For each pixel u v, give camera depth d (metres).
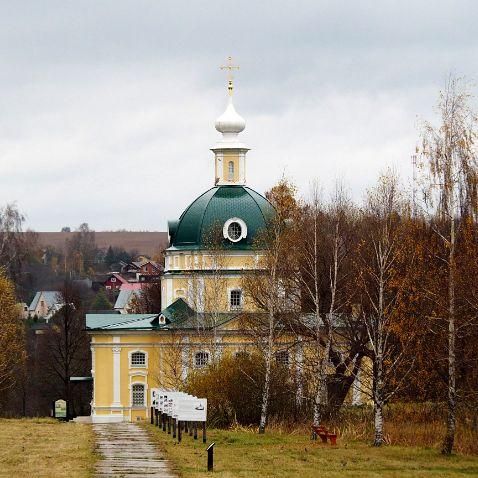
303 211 103.94
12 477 51.75
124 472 54.69
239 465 58.38
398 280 76.81
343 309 96.81
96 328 139.12
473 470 59.34
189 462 58.81
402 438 74.88
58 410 160.50
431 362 76.69
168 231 145.50
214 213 140.75
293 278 99.00
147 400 139.38
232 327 131.00
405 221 83.00
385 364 78.19
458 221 73.19
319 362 86.00
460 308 70.19
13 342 121.88
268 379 85.44
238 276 137.62
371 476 55.62
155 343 139.12
